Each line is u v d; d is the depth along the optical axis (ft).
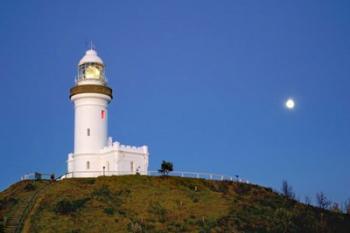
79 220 207.62
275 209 249.14
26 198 233.76
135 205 231.09
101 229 200.64
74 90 297.53
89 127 294.46
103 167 289.53
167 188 255.50
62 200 224.53
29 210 215.72
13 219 207.41
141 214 220.64
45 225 200.44
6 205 226.38
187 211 228.22
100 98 297.74
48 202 224.74
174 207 231.50
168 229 206.39
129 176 265.95
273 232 216.74
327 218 252.42
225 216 225.15
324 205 299.79
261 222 226.17
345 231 239.91
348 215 268.41
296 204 265.95
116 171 280.10
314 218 248.32
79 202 223.71
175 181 266.77
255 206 247.09
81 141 294.05
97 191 242.58
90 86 295.48
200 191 258.57
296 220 238.27
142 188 252.42
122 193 244.83
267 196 269.85
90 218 210.59
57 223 202.90
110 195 240.32
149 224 210.18
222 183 276.00
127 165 285.23
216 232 207.10
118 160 281.95
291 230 223.30
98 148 293.23
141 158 290.76
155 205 231.91
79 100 297.53
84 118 295.48
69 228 199.00
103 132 297.33
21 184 264.11
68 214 212.43
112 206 225.76
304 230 227.81
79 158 292.81
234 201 247.50
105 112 300.81
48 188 247.50
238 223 219.82
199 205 236.63
